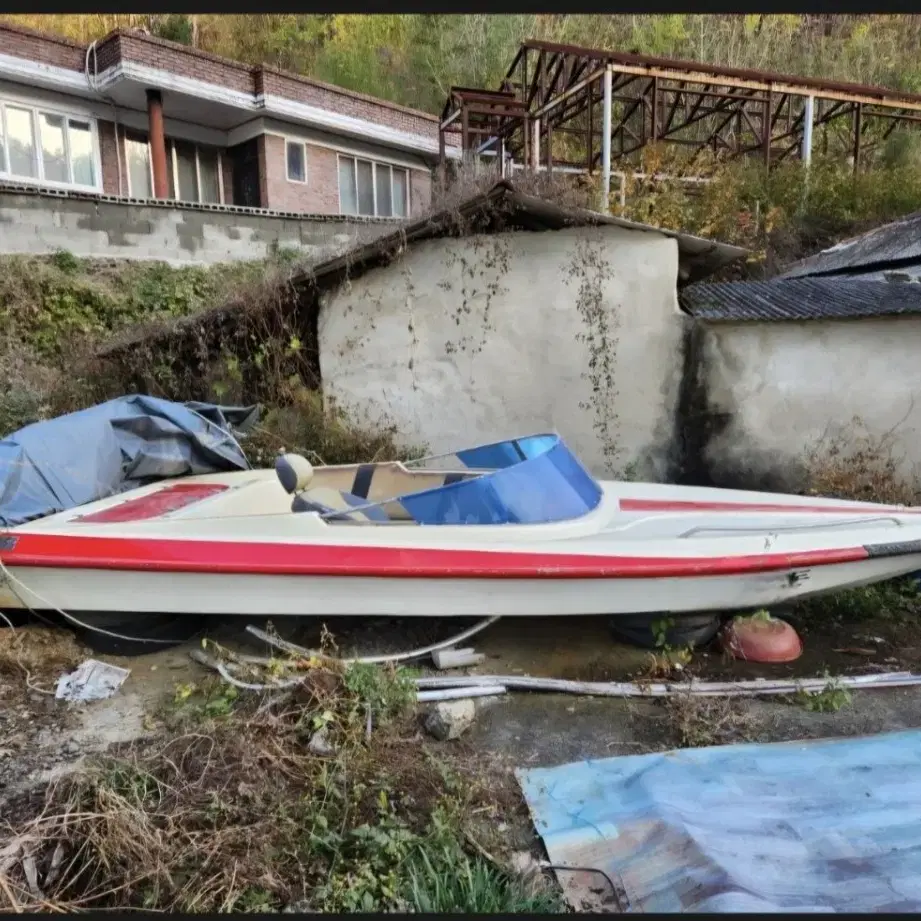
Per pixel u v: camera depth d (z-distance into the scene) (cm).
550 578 365
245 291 765
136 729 326
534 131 1446
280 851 245
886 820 254
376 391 700
